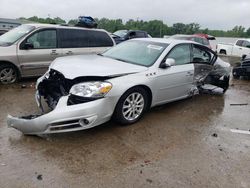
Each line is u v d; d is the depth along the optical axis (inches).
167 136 154.3
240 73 356.8
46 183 105.9
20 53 242.8
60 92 148.0
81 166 118.6
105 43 300.7
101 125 161.6
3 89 228.5
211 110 208.7
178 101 225.8
